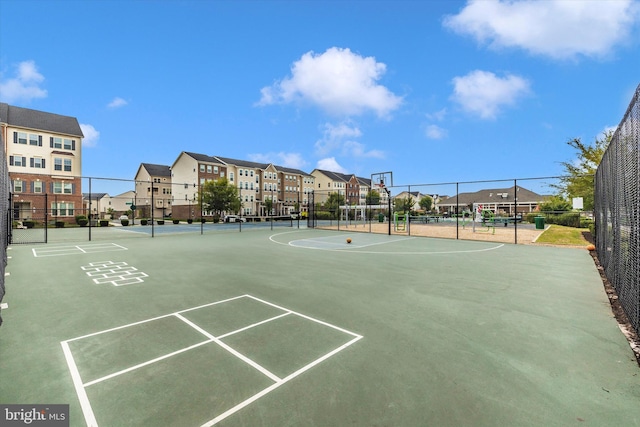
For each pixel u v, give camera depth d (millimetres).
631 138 4598
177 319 4445
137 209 62375
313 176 75688
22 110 35344
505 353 3352
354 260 9852
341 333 3920
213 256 10695
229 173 56281
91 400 2510
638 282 3893
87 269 8281
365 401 2484
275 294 5789
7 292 5941
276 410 2371
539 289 6156
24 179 33000
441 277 7285
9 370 2994
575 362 3154
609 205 7102
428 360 3184
